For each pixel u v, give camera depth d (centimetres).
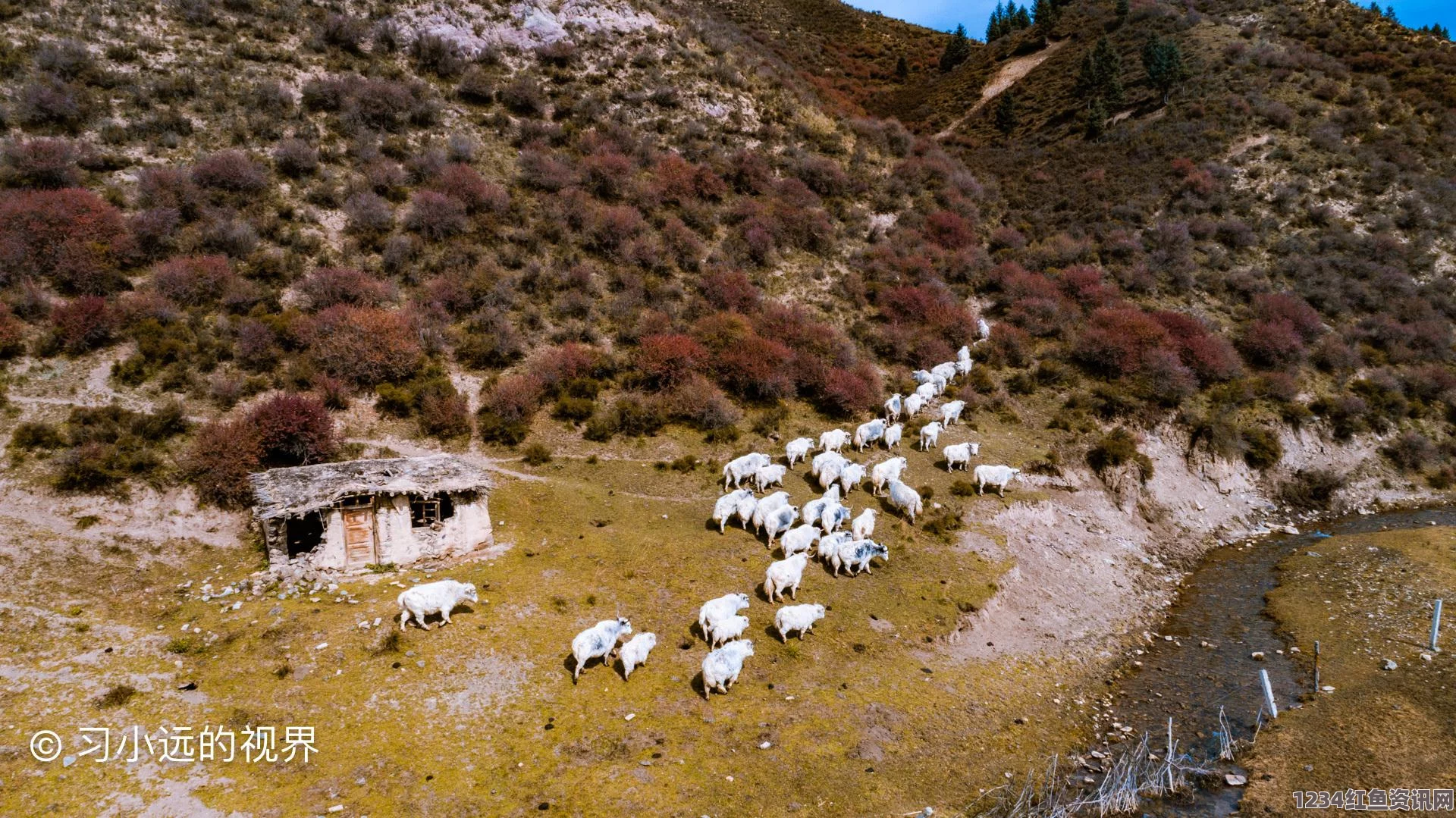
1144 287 4472
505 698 1568
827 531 2305
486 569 2088
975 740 1642
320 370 2869
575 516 2428
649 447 2953
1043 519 2734
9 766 1263
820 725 1602
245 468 2298
